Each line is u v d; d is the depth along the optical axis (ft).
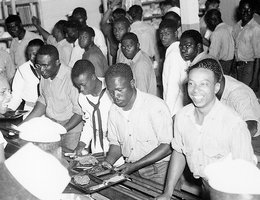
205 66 6.02
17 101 12.10
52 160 3.86
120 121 8.00
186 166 9.57
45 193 3.57
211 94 6.08
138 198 6.16
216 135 6.32
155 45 17.95
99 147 9.42
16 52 18.94
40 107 11.07
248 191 4.07
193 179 9.48
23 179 3.53
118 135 8.29
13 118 10.73
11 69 17.38
